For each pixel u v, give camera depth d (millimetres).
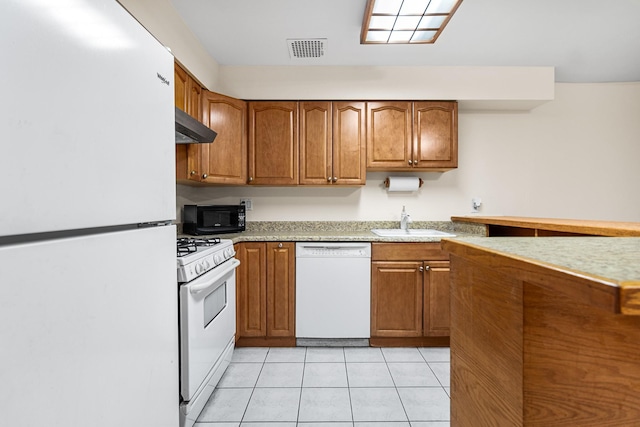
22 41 521
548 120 2859
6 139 500
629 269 414
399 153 2508
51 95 575
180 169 2059
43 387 555
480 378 691
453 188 2852
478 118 2852
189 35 2016
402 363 2029
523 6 1810
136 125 845
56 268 583
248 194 2812
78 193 639
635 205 2834
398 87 2516
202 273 1467
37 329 546
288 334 2260
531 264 470
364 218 2836
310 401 1614
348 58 2402
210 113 2256
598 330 516
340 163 2486
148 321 896
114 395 738
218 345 1674
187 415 1342
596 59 2445
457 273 807
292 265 2266
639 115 2836
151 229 925
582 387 522
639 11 1857
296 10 1839
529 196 2863
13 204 511
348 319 2256
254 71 2514
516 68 2539
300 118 2494
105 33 716
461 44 2211
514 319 565
